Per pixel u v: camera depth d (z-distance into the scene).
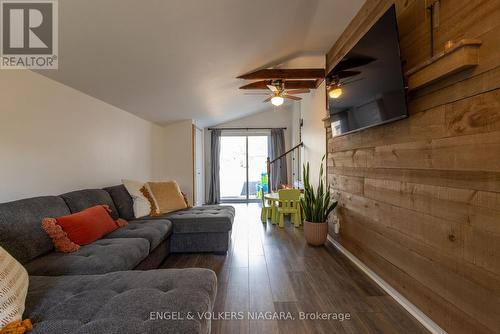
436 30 1.61
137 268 2.18
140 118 4.67
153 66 2.84
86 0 1.64
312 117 5.22
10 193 2.08
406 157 1.92
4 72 2.04
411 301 1.90
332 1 2.54
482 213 1.31
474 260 1.37
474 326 1.38
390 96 1.88
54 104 2.55
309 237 3.42
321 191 3.56
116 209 3.00
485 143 1.29
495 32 1.23
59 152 2.62
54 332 1.00
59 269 1.69
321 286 2.32
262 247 3.41
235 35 2.72
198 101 4.73
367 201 2.53
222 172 7.92
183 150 5.82
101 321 1.06
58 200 2.24
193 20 2.21
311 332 1.72
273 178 7.75
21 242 1.75
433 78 1.50
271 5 2.39
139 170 4.62
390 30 1.79
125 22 1.95
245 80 4.30
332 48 3.58
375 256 2.40
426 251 1.73
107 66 2.55
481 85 1.30
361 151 2.65
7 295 1.04
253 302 2.07
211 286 1.40
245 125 7.82
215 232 3.15
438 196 1.61
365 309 1.97
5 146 2.04
